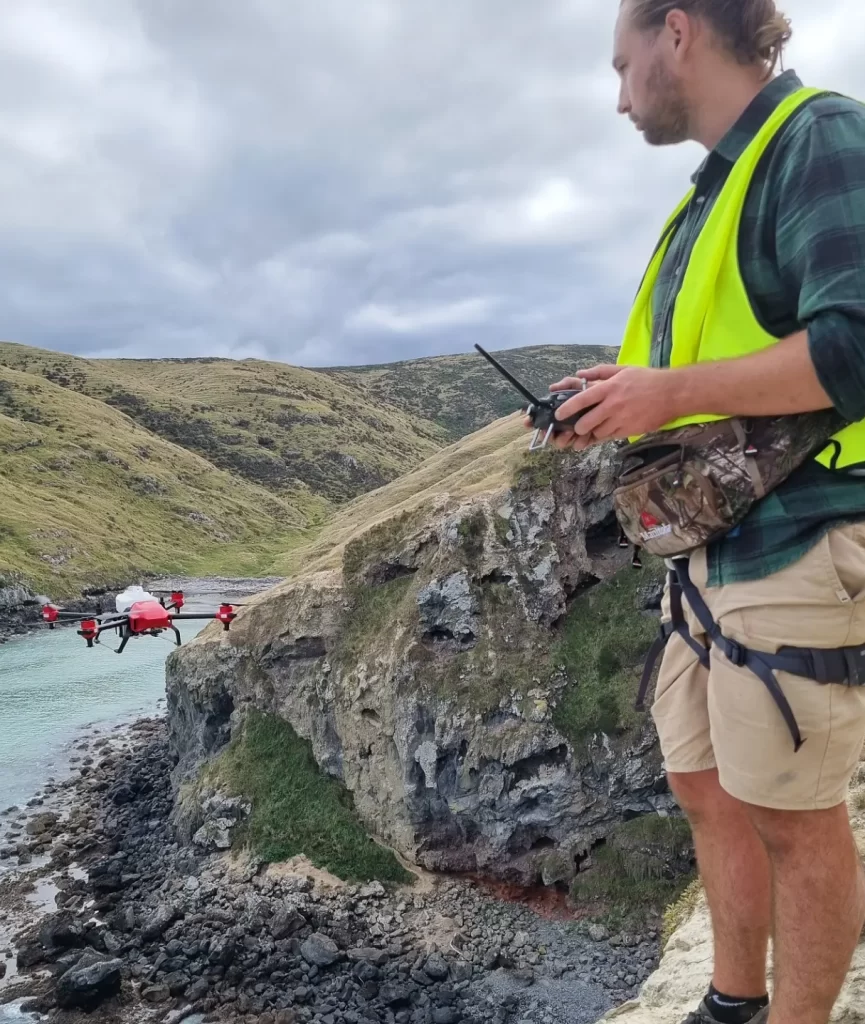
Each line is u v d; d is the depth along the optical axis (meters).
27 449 148.38
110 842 36.94
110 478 150.75
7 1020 23.92
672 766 3.50
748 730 2.67
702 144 2.93
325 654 38.19
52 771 46.50
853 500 2.48
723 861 3.44
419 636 34.53
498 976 24.98
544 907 28.91
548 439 2.83
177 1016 23.86
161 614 23.56
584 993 23.92
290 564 129.75
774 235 2.47
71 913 30.22
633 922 27.00
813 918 2.73
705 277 2.62
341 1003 24.12
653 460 2.90
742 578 2.64
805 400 2.30
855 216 2.22
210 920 28.88
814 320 2.22
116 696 61.56
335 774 35.91
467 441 74.31
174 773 42.06
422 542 37.88
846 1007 4.24
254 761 37.25
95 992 24.22
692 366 2.52
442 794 31.72
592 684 31.44
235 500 167.88
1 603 92.75
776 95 2.66
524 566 34.75
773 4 2.70
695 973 5.70
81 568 110.12
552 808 29.89
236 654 40.59
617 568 35.22
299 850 32.22
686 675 3.40
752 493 2.55
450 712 31.86
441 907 29.17
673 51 2.78
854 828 7.61
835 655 2.52
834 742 2.57
